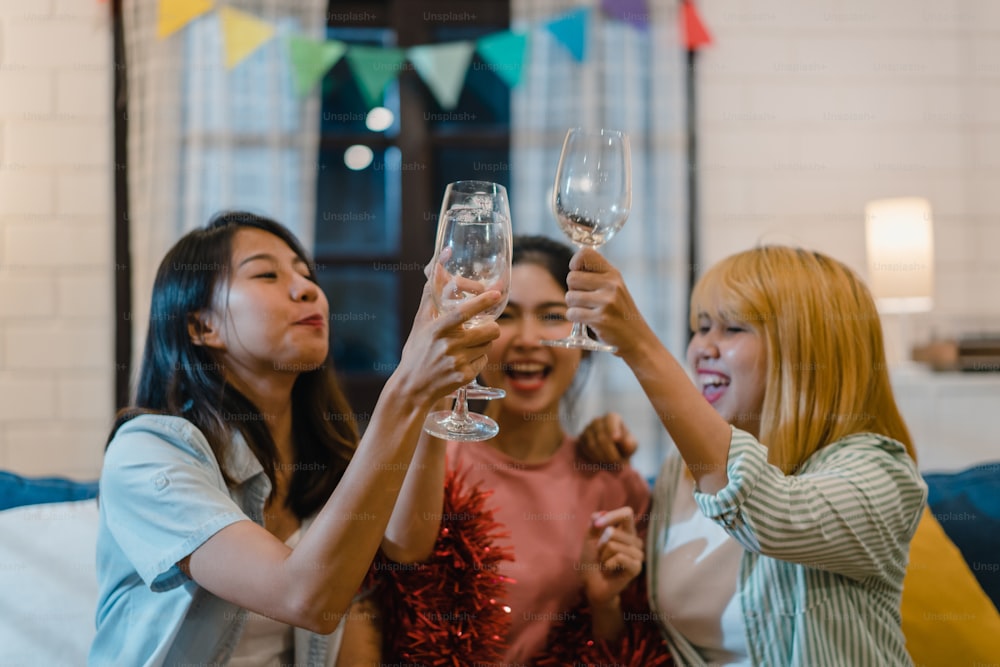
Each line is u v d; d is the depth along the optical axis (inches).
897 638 43.3
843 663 41.5
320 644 44.5
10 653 51.2
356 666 45.9
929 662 53.2
